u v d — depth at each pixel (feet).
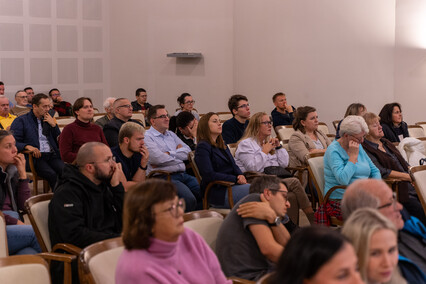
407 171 15.97
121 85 38.58
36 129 20.29
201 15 35.88
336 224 13.98
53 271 9.84
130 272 6.59
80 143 18.70
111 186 11.08
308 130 18.74
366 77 28.71
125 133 14.69
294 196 15.17
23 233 10.94
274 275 5.34
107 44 38.55
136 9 37.63
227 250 9.04
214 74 35.81
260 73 32.42
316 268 5.02
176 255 7.00
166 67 37.11
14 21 34.83
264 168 16.40
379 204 8.05
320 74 29.96
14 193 12.62
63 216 10.07
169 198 6.62
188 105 28.91
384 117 21.67
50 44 36.37
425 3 27.32
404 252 8.95
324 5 29.50
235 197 14.70
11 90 34.94
